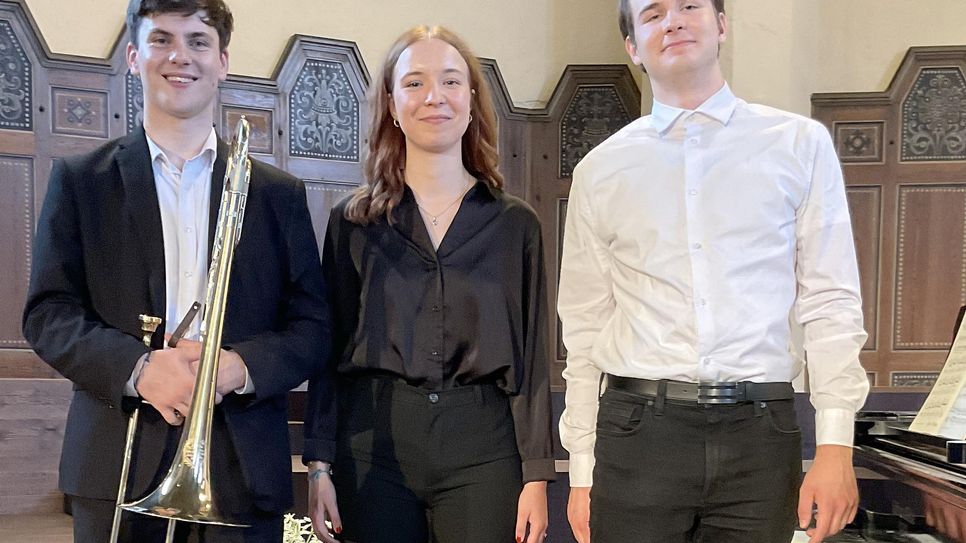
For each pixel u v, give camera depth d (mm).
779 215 1620
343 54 5148
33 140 4422
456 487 1819
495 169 2016
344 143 5184
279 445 1707
